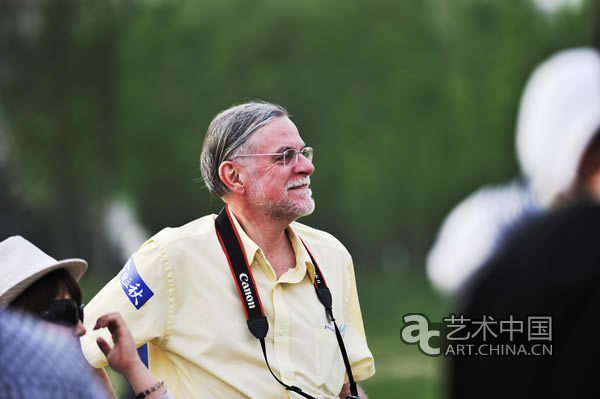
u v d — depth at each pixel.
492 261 5.11
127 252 41.62
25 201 73.94
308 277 9.02
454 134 69.75
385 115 70.06
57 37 69.06
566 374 4.73
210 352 8.39
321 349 8.70
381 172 70.88
